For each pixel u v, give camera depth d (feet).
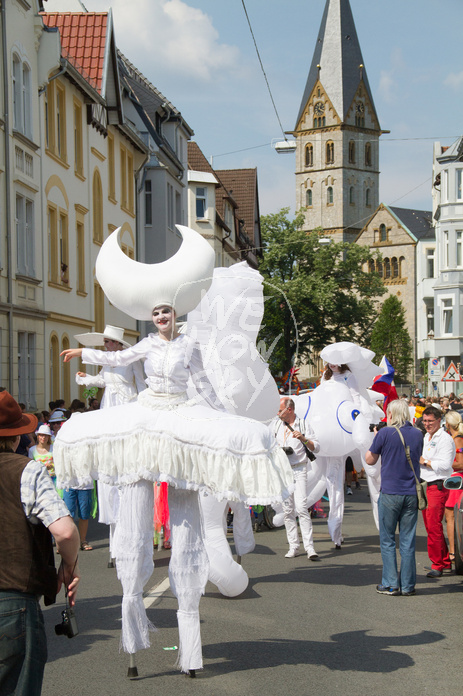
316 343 224.12
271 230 227.81
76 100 88.48
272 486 19.30
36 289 75.41
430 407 33.06
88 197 92.84
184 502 19.81
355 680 19.26
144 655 21.34
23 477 13.47
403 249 338.13
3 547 13.23
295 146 118.21
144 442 19.53
